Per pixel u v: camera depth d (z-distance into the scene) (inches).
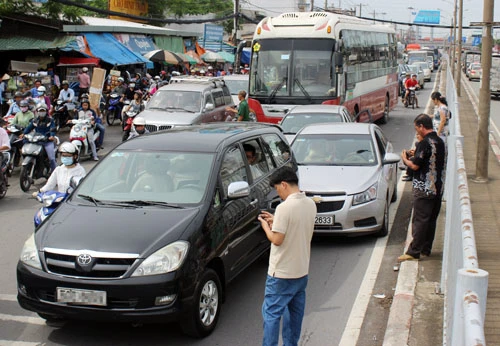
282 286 197.8
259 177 296.5
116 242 218.7
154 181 259.8
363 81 820.0
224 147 275.4
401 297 258.7
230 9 2139.5
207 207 243.1
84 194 262.4
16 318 251.9
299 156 406.3
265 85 700.0
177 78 772.0
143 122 542.6
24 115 581.0
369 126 436.8
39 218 289.1
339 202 350.6
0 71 906.1
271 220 210.2
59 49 935.7
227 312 258.2
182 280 215.6
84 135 634.2
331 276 302.7
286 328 207.5
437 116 542.9
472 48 3956.7
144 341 229.9
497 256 297.1
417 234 305.7
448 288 209.2
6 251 344.8
